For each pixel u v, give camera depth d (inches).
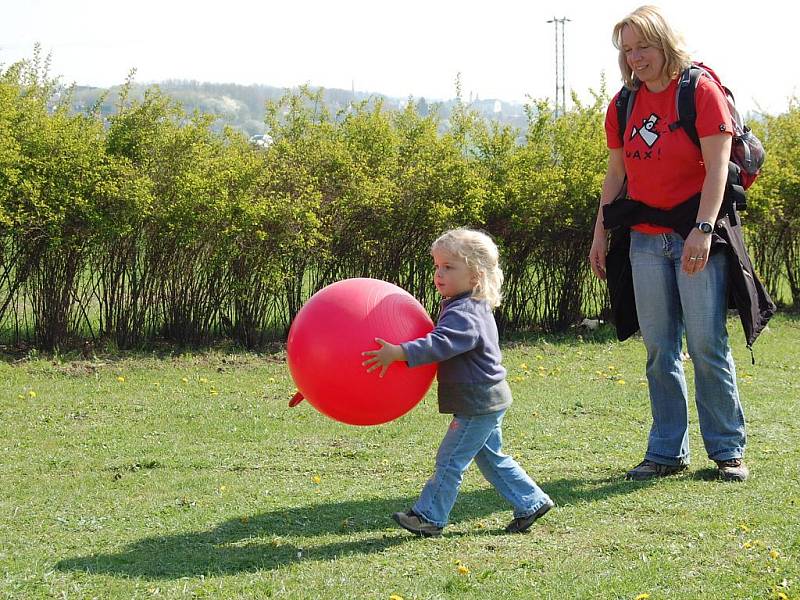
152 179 372.8
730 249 216.2
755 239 510.3
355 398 168.4
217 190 375.9
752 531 181.0
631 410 297.4
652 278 222.5
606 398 314.8
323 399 170.7
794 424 275.9
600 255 237.9
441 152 422.3
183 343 390.3
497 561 167.2
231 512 197.6
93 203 357.7
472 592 152.5
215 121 399.2
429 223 408.5
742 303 217.6
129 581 157.5
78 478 223.6
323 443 259.0
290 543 178.1
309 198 384.8
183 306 389.7
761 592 151.2
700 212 208.7
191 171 376.2
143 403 304.3
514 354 401.1
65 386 323.6
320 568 163.8
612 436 265.7
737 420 222.4
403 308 171.6
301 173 390.3
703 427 224.5
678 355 227.5
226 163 386.6
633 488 213.0
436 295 422.3
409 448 253.3
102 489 215.0
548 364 381.7
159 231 375.6
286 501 205.9
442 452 179.2
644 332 226.4
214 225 375.6
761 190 470.9
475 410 175.9
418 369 171.5
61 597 150.6
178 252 384.8
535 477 224.5
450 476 178.7
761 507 196.4
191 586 155.4
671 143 213.0
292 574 161.0
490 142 440.8
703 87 209.2
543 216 429.7
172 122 387.5
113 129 379.6
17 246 361.1
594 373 363.3
